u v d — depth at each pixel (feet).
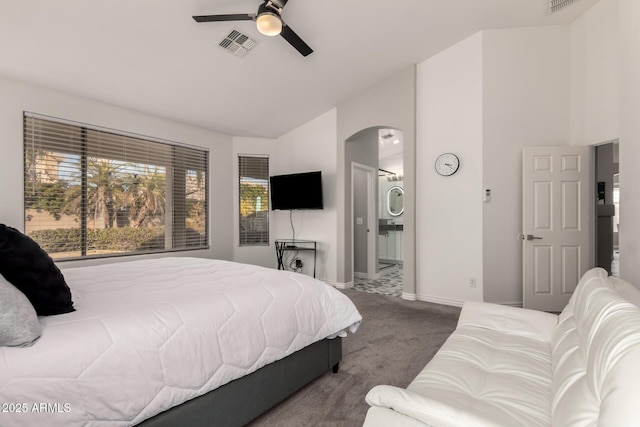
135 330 3.79
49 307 3.88
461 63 12.03
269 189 17.37
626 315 3.00
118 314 3.98
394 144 23.53
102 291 5.15
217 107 13.28
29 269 3.83
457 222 12.21
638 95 6.18
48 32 7.99
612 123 10.20
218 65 10.55
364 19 9.75
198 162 15.08
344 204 15.10
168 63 9.98
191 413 4.18
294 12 9.10
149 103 12.09
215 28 8.87
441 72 12.50
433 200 12.73
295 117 15.62
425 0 9.36
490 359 4.67
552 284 11.23
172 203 13.92
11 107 9.48
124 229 12.28
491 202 11.66
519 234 11.66
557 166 11.19
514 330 5.70
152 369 3.73
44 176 10.23
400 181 24.90
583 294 4.52
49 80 9.85
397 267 21.56
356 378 6.69
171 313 4.24
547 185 11.25
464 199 12.06
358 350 8.09
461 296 12.12
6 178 9.37
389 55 12.00
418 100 13.03
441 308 11.82
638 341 2.43
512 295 11.69
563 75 11.39
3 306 3.07
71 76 9.80
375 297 13.48
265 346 5.06
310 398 5.95
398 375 6.81
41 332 3.38
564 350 4.08
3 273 3.72
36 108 9.96
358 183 18.31
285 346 5.40
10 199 9.45
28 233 9.92
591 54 10.74
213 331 4.43
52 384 3.05
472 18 10.66
